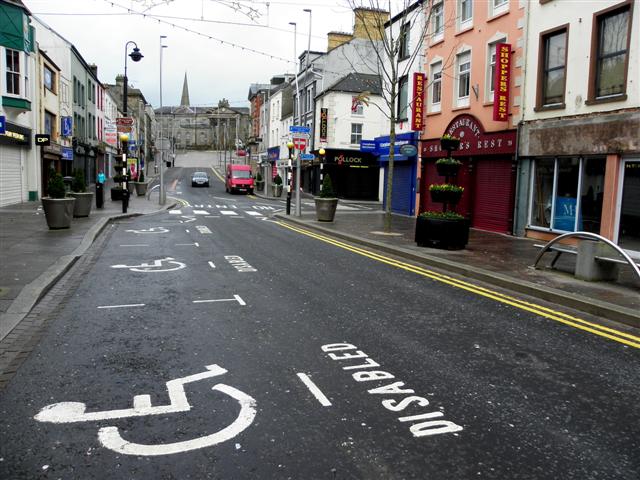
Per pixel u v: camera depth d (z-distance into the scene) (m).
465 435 3.85
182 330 6.27
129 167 39.62
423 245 13.29
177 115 136.38
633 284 8.87
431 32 21.52
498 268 10.25
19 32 23.14
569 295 7.91
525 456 3.58
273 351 5.57
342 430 3.88
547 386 4.79
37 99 26.94
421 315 7.16
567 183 14.56
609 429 3.99
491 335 6.30
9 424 3.89
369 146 35.44
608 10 13.01
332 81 43.59
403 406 4.30
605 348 5.89
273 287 8.73
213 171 85.88
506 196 17.11
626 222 12.72
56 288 8.38
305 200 38.34
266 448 3.61
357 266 10.96
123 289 8.42
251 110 79.75
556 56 14.98
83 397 4.37
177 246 13.35
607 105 13.10
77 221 17.75
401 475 3.32
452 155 19.77
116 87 73.81
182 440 3.69
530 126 15.55
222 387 4.61
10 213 19.86
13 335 5.99
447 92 20.52
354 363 5.26
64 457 3.45
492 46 17.84
